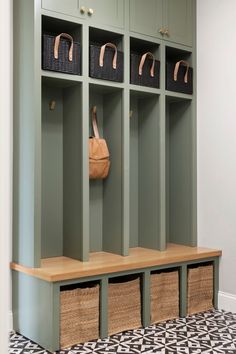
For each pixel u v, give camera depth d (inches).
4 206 25.8
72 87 135.9
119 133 143.4
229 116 149.9
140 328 131.1
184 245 163.2
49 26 131.7
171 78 154.0
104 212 150.3
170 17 153.4
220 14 152.8
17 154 127.7
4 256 25.7
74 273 115.6
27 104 122.7
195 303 147.0
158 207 152.4
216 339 120.9
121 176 142.5
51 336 111.7
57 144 140.8
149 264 132.6
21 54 125.1
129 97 144.2
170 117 168.7
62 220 141.4
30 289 121.0
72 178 136.4
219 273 153.5
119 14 138.8
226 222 151.2
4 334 25.5
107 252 148.4
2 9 25.7
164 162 152.6
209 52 156.9
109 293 125.0
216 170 154.5
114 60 137.1
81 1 129.2
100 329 122.3
